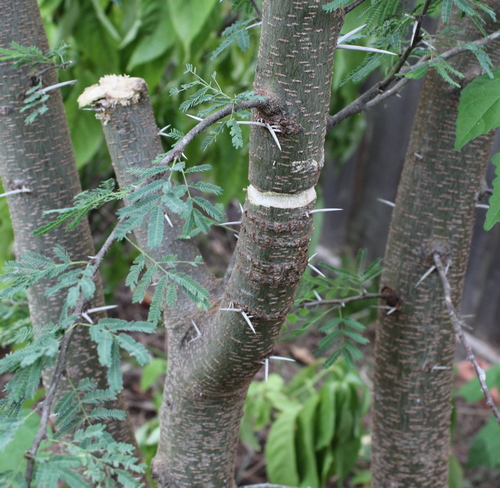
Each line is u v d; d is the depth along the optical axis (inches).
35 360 26.5
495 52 47.8
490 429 88.5
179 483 46.7
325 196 159.2
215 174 95.9
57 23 85.0
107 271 100.0
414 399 57.2
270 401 94.2
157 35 78.3
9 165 49.1
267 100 30.9
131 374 120.6
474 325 134.5
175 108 86.5
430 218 52.5
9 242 86.3
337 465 81.4
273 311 36.7
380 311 58.1
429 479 59.8
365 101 44.1
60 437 29.9
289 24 30.2
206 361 40.1
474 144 50.5
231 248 162.4
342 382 82.0
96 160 98.8
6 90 46.6
